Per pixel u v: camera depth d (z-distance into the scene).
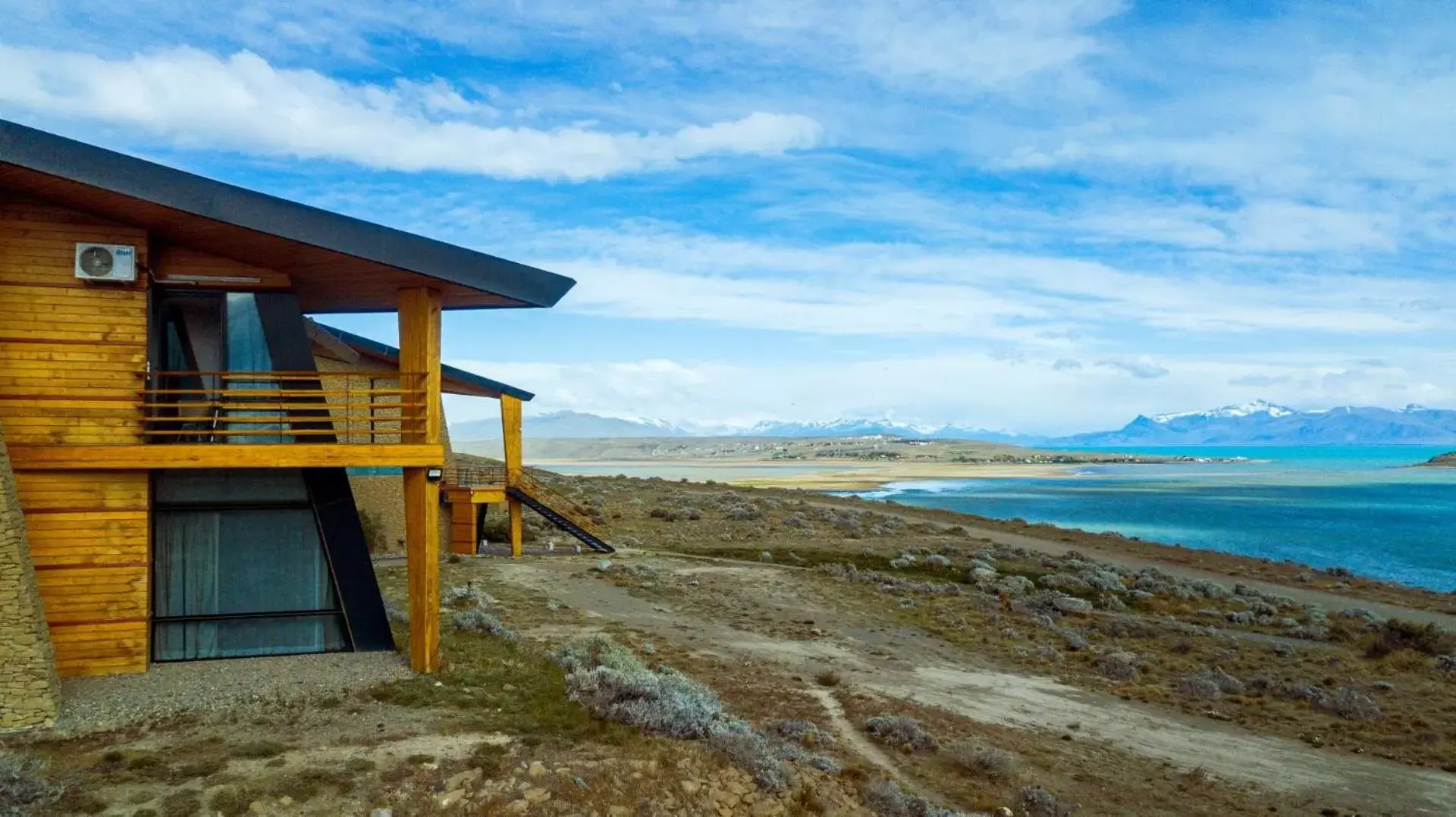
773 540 50.62
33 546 13.64
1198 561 52.44
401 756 11.36
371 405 15.64
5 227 13.73
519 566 35.25
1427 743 19.03
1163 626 32.00
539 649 19.95
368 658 15.84
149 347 14.88
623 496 69.06
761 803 11.87
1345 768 17.28
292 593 16.08
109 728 11.89
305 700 13.34
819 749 15.76
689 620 27.84
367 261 14.71
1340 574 49.41
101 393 14.13
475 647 18.05
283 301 16.28
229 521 15.78
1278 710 21.55
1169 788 15.73
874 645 26.47
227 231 14.17
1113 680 24.12
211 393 14.80
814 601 32.94
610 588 31.80
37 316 13.84
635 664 19.22
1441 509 108.25
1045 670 24.88
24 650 12.01
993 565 44.91
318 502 16.17
